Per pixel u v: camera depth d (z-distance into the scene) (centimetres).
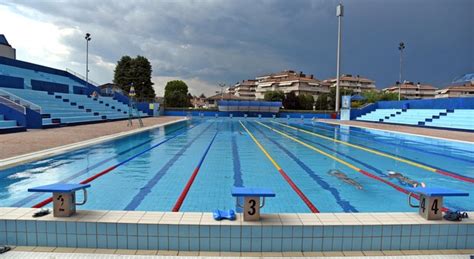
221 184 529
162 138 1230
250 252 279
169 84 6266
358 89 7531
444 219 298
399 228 285
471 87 6106
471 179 593
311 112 3719
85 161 706
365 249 285
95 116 1898
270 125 2236
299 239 280
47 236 282
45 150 785
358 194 480
